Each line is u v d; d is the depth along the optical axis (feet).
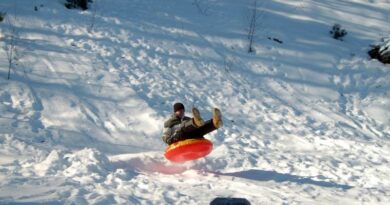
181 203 18.85
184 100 38.19
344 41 52.26
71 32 42.27
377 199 23.18
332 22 55.11
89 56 39.88
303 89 44.21
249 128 36.78
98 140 31.19
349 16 56.95
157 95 37.76
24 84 34.60
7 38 39.19
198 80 41.47
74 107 33.83
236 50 46.65
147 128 33.78
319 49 49.65
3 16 41.01
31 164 23.25
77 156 24.00
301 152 33.58
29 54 38.01
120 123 33.65
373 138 38.91
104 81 37.55
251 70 44.78
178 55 43.60
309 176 27.40
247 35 49.01
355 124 40.68
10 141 26.99
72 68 37.93
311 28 53.01
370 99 44.73
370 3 60.95
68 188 18.70
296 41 50.01
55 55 38.78
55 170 22.35
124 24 45.27
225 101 39.78
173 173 25.85
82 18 44.50
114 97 36.04
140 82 38.70
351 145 35.81
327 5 58.18
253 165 28.60
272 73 45.09
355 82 46.68
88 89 36.09
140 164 26.18
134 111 35.09
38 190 17.81
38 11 43.42
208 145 25.53
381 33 54.80
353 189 24.99
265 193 22.29
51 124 31.71
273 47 48.29
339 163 31.07
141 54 42.19
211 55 45.01
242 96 41.04
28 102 33.14
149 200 18.70
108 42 42.29
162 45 44.14
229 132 35.35
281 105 41.24
